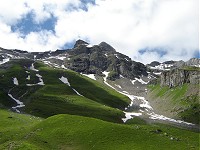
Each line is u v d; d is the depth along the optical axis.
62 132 108.81
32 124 129.62
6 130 118.81
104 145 99.25
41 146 98.75
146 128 120.94
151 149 96.44
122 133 107.44
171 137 110.94
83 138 104.31
